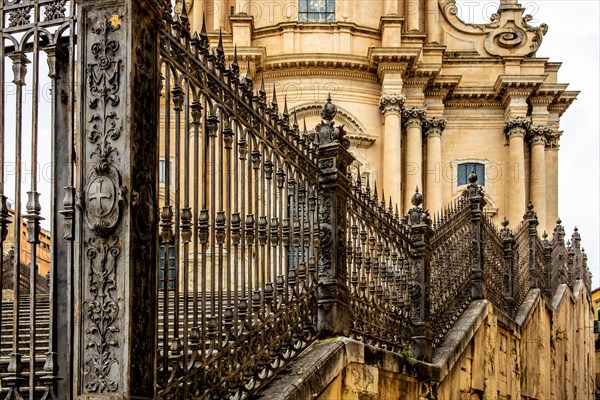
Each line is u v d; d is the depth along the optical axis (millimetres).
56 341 4852
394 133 33875
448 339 11891
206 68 6262
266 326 6973
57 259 4938
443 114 36656
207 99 6254
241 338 6469
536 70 37219
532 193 36688
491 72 37375
